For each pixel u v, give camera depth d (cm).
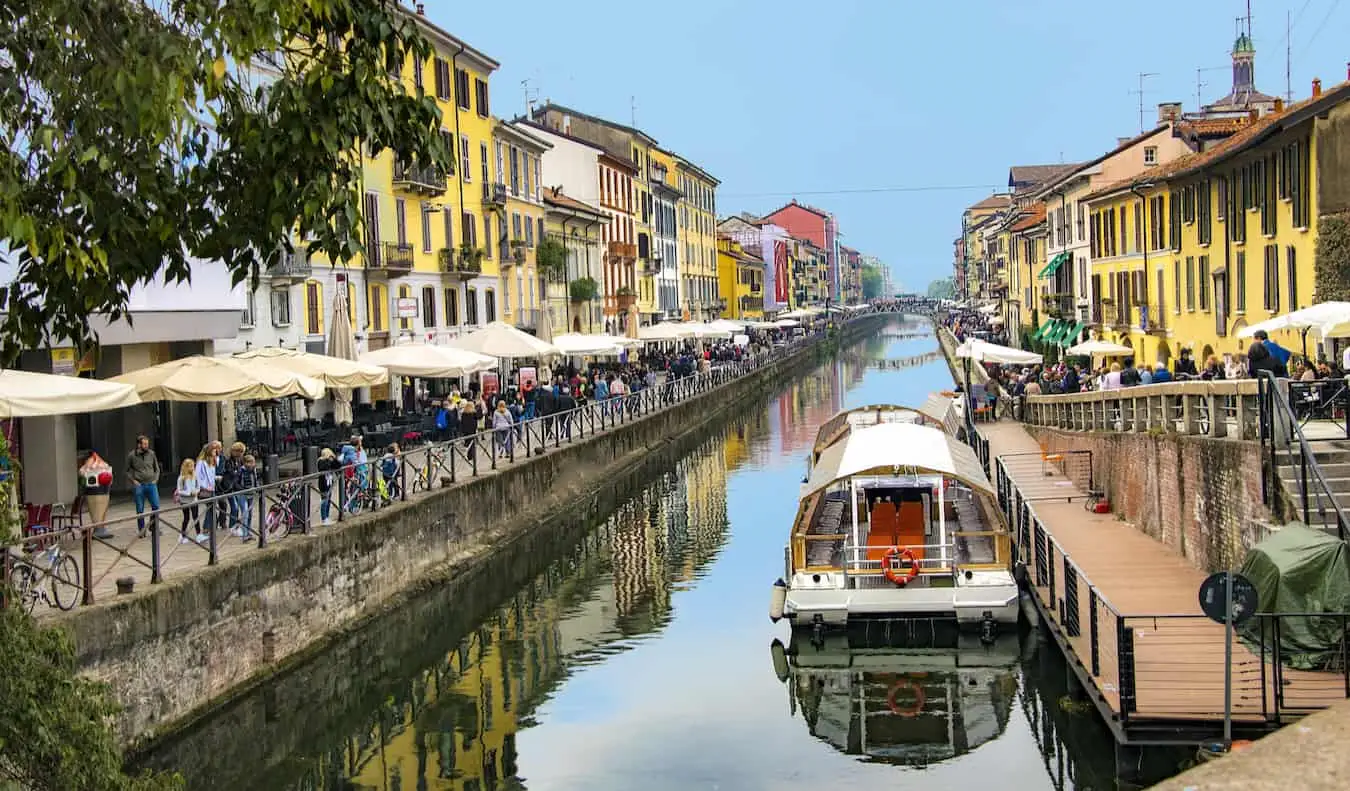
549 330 4341
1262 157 3203
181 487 1864
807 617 1914
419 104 1076
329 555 1859
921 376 8044
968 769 1454
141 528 1544
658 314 8412
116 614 1328
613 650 2003
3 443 1113
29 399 1471
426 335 4244
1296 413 1662
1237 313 3491
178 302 2456
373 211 3819
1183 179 3953
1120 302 4934
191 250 1126
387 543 2084
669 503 3494
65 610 1286
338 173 1065
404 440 2959
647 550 2834
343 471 2011
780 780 1438
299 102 1020
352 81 1032
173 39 985
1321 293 2723
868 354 10906
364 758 1527
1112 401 2748
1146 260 4531
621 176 7469
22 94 1013
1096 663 1405
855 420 3162
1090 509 2650
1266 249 3181
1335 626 1320
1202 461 1900
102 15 1009
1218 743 1152
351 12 1034
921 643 1933
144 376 2005
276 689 1662
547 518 3031
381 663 1950
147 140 1073
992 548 2083
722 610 2258
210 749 1498
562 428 3456
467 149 4681
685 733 1606
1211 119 4797
